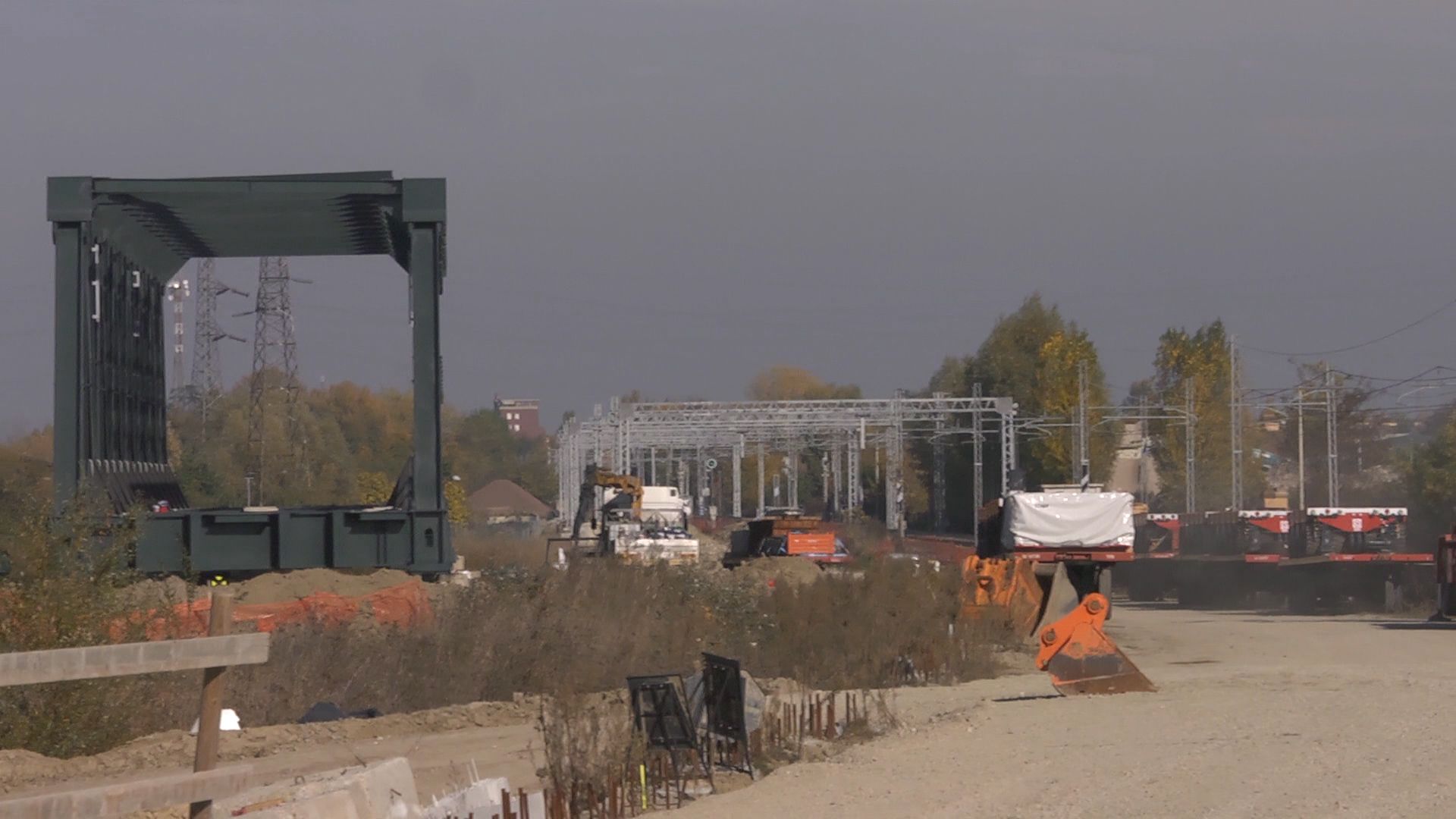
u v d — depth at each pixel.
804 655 47.56
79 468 56.12
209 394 183.12
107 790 14.79
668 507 110.06
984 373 183.75
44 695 29.05
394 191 59.59
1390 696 32.34
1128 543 64.38
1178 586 111.75
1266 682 37.56
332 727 32.97
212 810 16.86
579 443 171.62
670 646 46.12
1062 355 156.25
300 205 63.00
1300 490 139.75
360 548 58.00
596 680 40.38
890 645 48.12
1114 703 33.25
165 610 32.06
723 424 152.00
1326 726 27.00
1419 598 87.31
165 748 29.16
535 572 57.75
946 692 40.84
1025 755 25.22
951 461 191.62
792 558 89.25
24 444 95.31
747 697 28.62
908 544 141.12
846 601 55.59
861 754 27.09
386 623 42.94
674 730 26.72
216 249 75.50
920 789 22.45
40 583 29.58
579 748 25.45
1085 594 66.06
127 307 68.62
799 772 25.59
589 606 49.28
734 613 55.03
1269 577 98.00
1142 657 55.03
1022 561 64.50
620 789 24.23
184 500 79.75
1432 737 25.05
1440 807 18.45
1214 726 27.80
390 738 32.66
